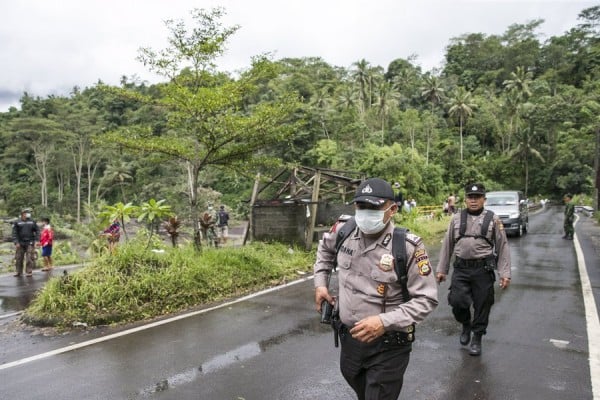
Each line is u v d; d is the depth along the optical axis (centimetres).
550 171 6600
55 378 429
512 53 9456
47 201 6012
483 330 477
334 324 277
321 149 4697
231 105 915
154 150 892
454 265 493
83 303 616
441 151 6322
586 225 2138
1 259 1647
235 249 942
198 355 484
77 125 5806
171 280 688
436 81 7312
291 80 6744
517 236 1645
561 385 403
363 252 260
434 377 422
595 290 768
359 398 278
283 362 463
